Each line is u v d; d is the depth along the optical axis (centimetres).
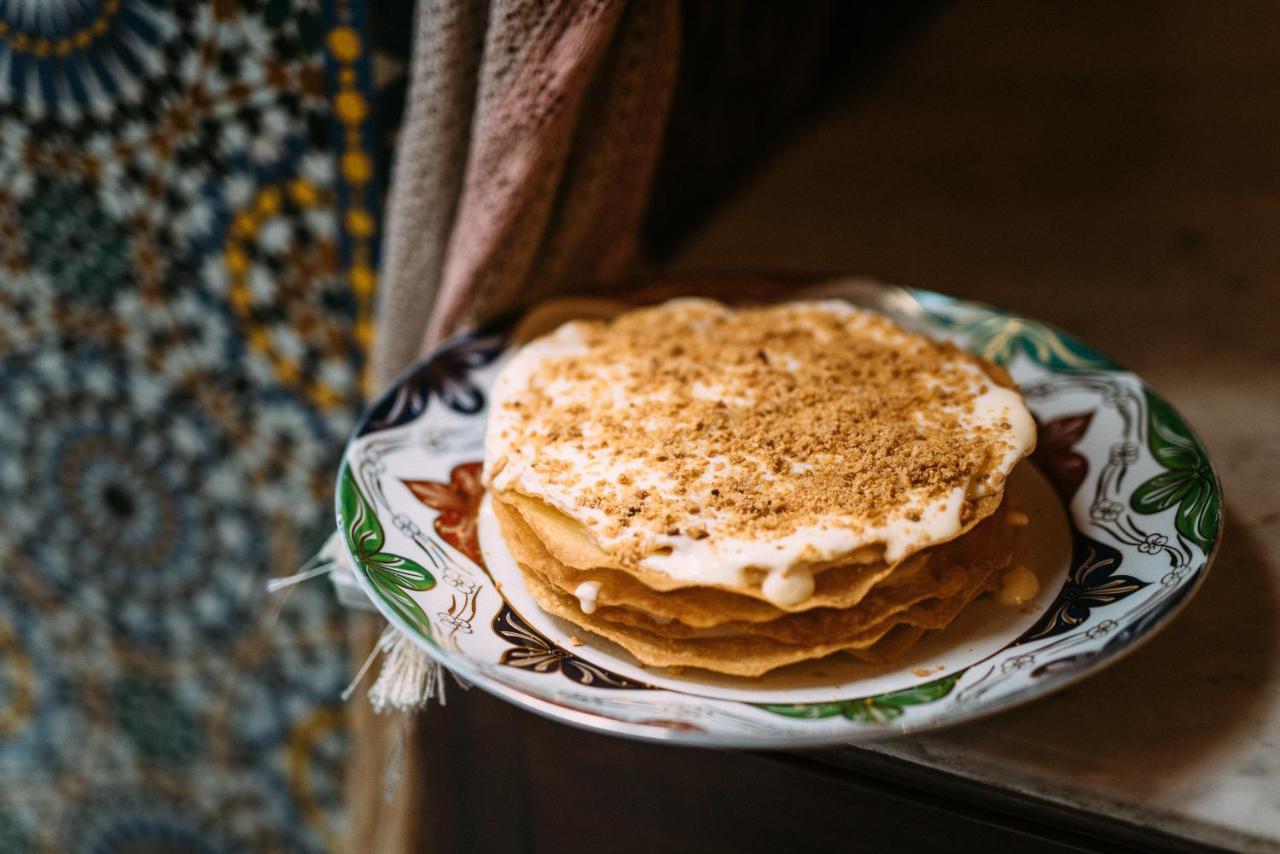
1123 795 42
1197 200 75
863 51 91
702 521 45
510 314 58
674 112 69
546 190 56
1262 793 42
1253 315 65
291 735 88
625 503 45
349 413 74
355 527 48
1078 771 43
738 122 77
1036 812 43
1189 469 49
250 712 88
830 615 44
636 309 59
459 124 57
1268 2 99
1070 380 55
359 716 71
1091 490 50
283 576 81
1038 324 57
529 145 54
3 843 97
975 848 45
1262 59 91
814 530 44
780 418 49
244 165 66
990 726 45
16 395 76
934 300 59
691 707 43
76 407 76
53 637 87
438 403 54
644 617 45
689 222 75
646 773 50
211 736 89
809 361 53
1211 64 91
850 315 56
